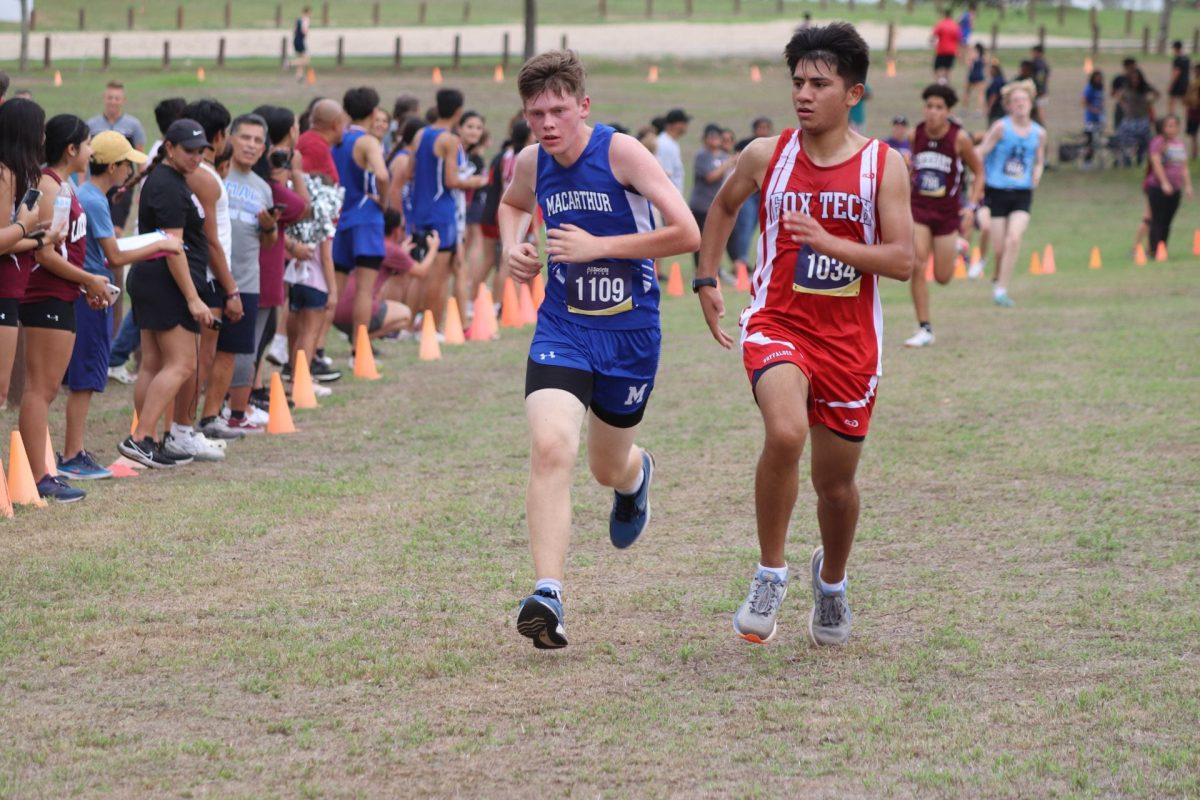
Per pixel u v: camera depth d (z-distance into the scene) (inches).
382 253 947.3
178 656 401.4
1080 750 327.3
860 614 445.1
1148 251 1755.7
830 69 380.2
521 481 647.8
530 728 346.3
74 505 594.2
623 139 405.4
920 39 4458.7
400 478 655.8
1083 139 2787.9
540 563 382.6
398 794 306.2
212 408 753.0
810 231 376.5
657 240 397.7
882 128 2869.1
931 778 311.6
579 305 409.7
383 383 936.9
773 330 394.9
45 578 479.5
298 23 3230.8
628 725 348.2
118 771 318.3
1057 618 433.7
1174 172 1662.2
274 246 780.6
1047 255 1610.5
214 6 5108.3
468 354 1065.5
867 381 394.6
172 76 3154.5
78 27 4347.9
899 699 365.4
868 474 643.5
